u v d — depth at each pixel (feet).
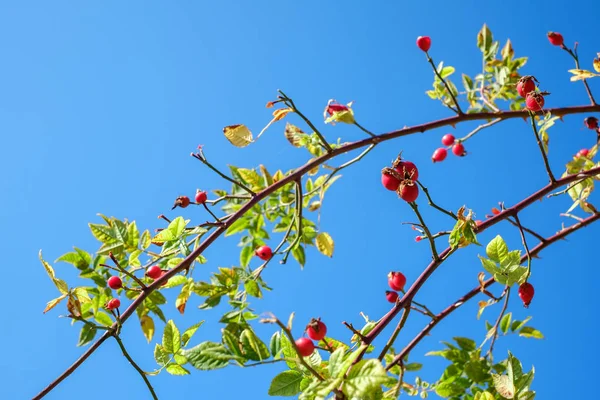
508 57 3.39
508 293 2.48
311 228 3.14
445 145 3.30
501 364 2.59
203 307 2.65
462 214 2.33
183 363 2.29
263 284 2.71
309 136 2.63
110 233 2.59
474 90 3.41
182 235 2.51
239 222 3.16
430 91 3.36
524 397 2.22
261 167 3.15
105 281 2.58
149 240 2.64
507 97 3.43
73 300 2.36
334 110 2.62
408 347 2.46
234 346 2.04
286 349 2.08
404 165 2.33
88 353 2.30
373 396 2.04
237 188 3.18
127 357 2.31
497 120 3.15
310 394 1.92
